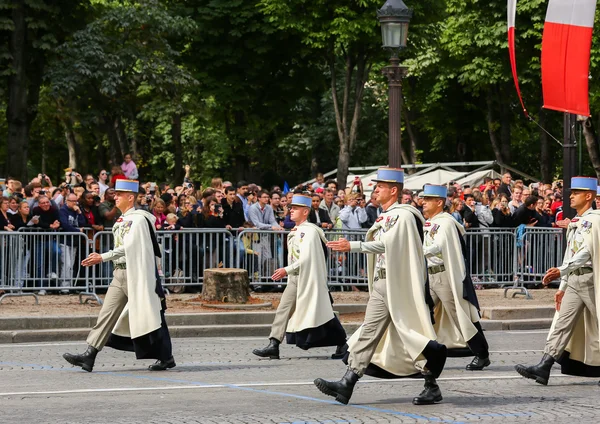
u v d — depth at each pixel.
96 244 24.41
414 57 58.84
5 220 23.92
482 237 27.31
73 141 64.81
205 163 71.88
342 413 12.38
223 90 53.91
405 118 69.31
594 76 51.12
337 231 26.33
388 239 12.80
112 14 45.28
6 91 45.50
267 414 12.29
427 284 13.07
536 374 14.74
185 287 25.53
